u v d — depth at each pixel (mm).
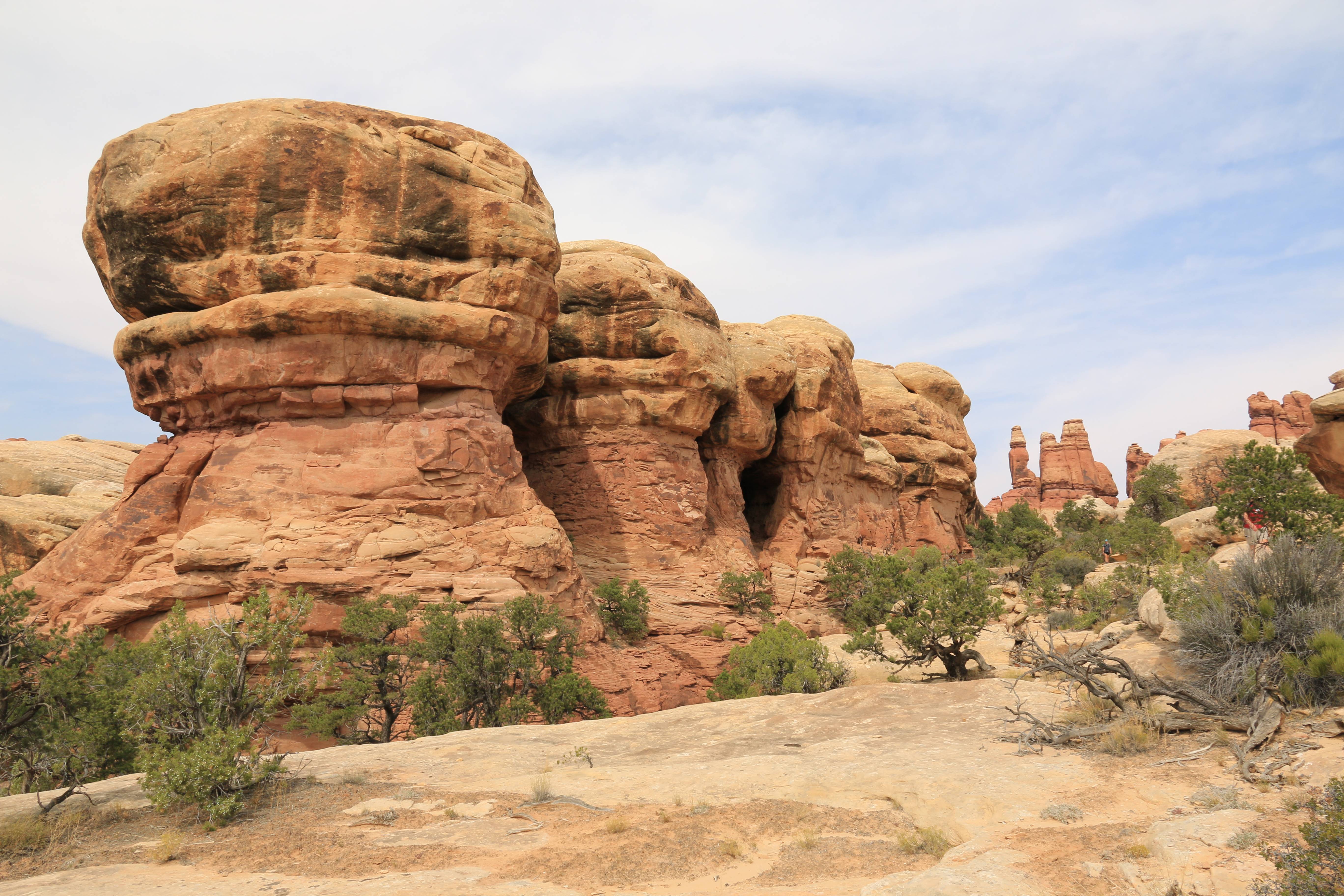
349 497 27047
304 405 27859
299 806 10578
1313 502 20188
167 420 29844
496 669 22844
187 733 12336
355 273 27750
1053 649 12453
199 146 27469
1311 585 11656
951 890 6426
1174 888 6203
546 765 12477
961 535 63000
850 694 15867
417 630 24766
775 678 24234
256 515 26531
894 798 9344
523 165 31828
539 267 30953
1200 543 36375
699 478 40688
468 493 28500
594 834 9086
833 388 48812
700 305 41312
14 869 8695
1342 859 5695
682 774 11039
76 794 11836
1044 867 6863
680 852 8430
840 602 43844
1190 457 74125
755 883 7613
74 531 35875
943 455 60031
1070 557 48438
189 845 9273
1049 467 109000
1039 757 10078
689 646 34781
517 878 7875
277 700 13438
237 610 25078
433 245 29109
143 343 28531
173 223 27500
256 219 27484
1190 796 8109
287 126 27594
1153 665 13500
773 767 10859
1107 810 8117
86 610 25312
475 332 29078
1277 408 98688
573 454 39375
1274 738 9281
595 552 37969
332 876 8039
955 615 21750
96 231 29344
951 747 11117
